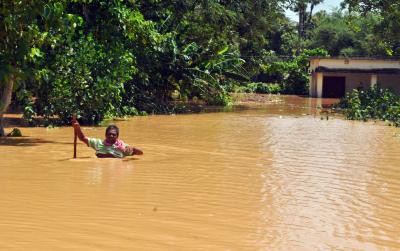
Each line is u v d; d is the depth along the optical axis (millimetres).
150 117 21609
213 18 28828
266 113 25516
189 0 27453
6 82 12750
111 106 18250
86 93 17281
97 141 10461
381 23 36750
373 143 14281
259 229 5973
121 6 19828
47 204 6719
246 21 35344
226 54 29641
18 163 9555
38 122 17312
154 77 25625
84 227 5809
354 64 44750
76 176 8492
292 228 6059
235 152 11766
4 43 12891
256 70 39531
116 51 19094
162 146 12328
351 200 7523
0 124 13727
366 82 46000
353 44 68062
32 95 17109
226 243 5445
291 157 11320
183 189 7836
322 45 69875
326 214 6715
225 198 7379
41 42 13227
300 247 5402
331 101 39094
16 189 7484
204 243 5414
